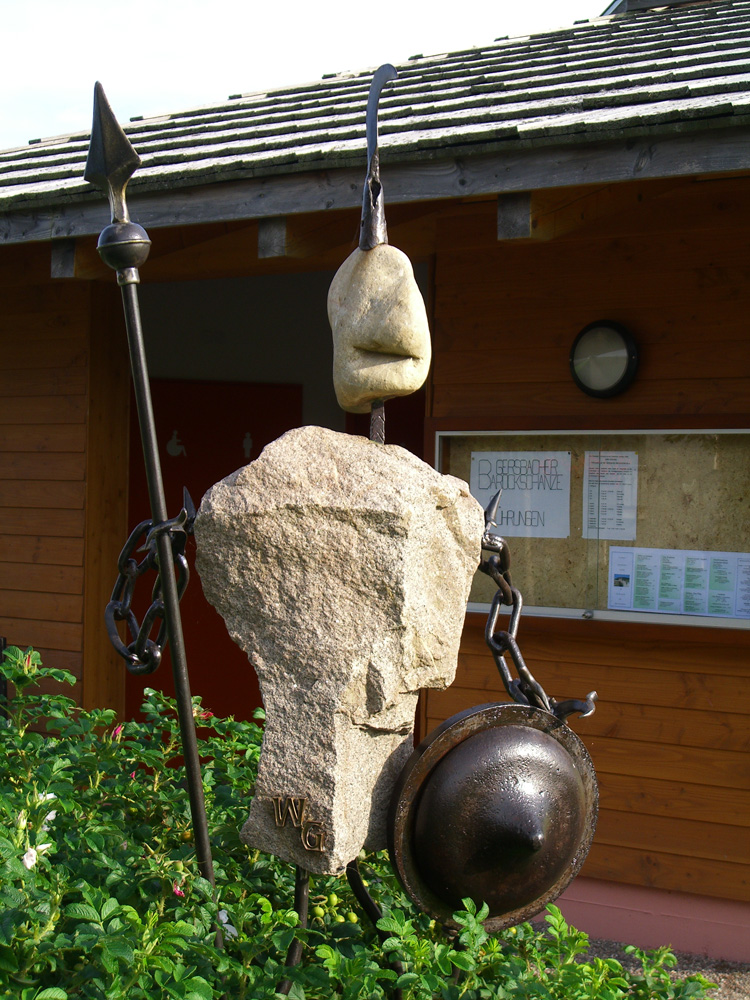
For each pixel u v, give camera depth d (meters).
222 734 3.83
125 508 6.27
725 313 4.50
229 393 7.89
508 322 4.91
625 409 4.66
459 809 2.29
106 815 3.02
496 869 2.33
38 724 5.92
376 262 2.52
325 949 2.21
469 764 2.31
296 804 2.27
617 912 4.62
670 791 4.55
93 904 2.09
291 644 2.33
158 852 2.81
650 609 4.60
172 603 2.35
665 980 2.77
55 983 2.13
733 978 4.25
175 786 3.37
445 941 2.68
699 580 4.52
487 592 4.89
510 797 2.30
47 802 2.58
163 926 2.08
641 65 4.87
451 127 4.22
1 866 2.13
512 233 3.92
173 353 7.71
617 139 3.66
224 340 7.91
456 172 3.95
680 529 4.56
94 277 5.15
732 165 3.50
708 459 4.52
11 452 6.15
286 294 8.09
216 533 2.36
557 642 4.76
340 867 2.27
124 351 6.20
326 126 5.02
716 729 4.49
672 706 4.56
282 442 2.43
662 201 4.62
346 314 2.54
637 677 4.62
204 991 1.95
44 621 5.98
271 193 4.32
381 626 2.31
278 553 2.33
